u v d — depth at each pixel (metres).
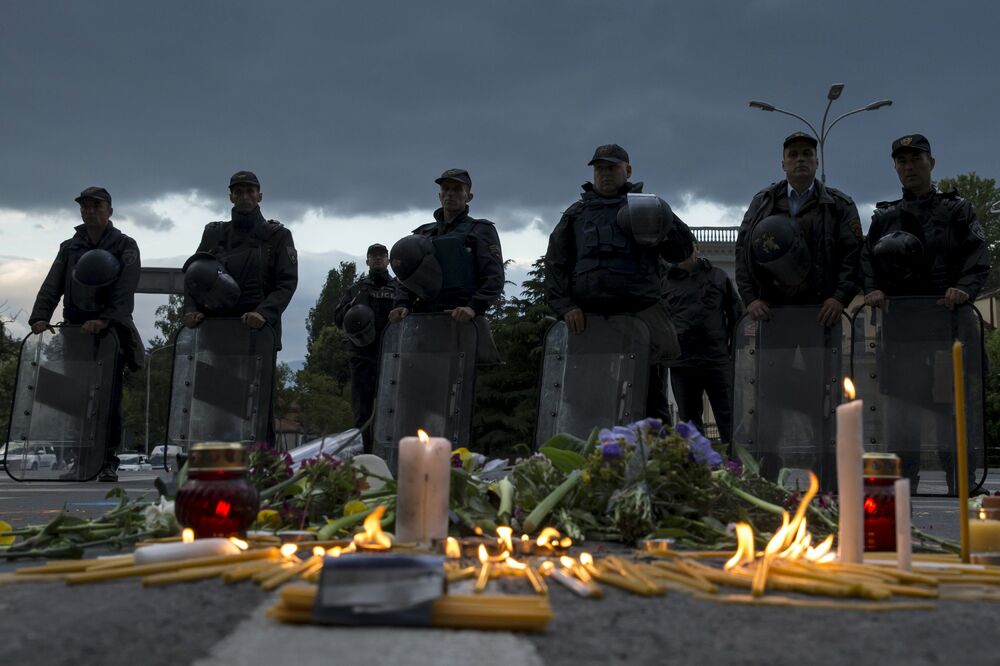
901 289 8.23
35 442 10.46
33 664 1.41
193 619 1.73
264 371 9.73
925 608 1.93
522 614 1.64
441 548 2.65
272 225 10.07
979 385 7.93
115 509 3.48
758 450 7.86
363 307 12.24
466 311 8.79
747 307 8.02
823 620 1.80
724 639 1.62
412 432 8.82
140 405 89.06
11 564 2.84
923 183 8.30
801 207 7.93
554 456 3.47
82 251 10.64
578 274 7.92
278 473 3.69
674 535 3.21
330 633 1.62
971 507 4.56
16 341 46.91
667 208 7.71
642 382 7.76
